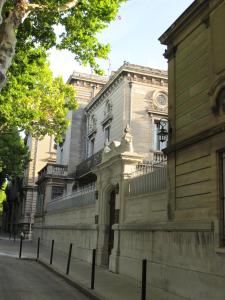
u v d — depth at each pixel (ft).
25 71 52.29
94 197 63.72
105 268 52.70
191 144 35.22
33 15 45.75
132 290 36.22
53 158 169.37
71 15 45.96
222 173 30.99
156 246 39.45
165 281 36.58
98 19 46.55
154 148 85.25
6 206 237.25
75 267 53.11
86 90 119.75
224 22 32.35
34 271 50.34
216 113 32.04
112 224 55.47
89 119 114.21
